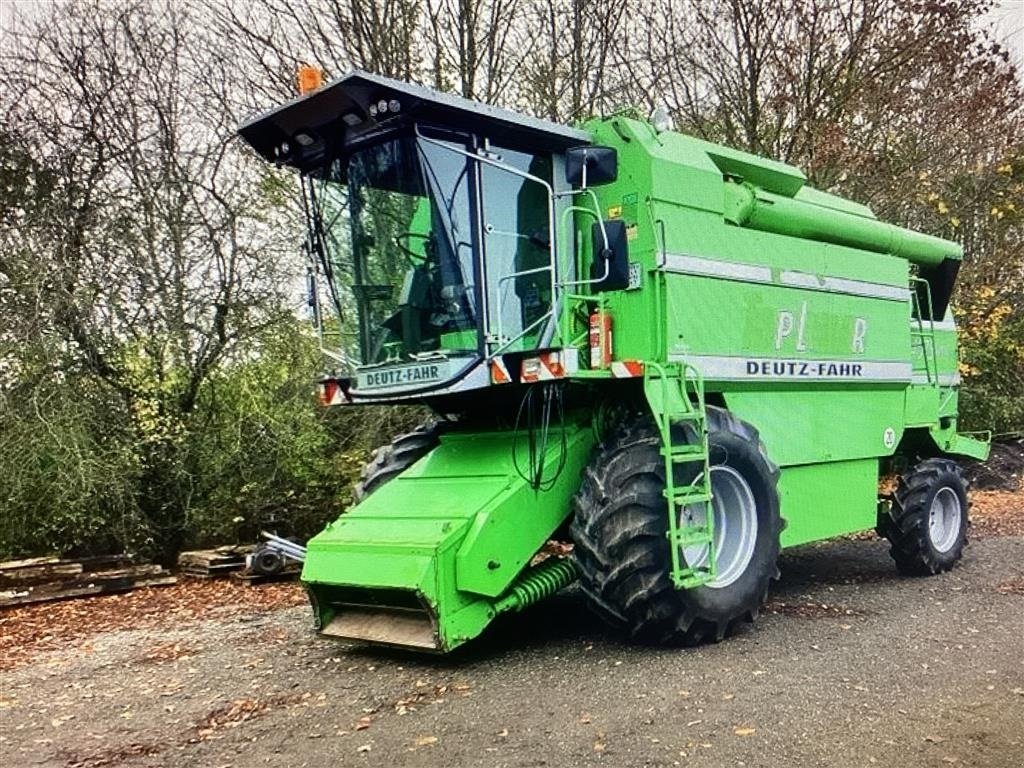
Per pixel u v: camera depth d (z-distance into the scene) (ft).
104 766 13.51
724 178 22.45
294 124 20.21
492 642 19.40
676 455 18.11
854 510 25.34
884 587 25.08
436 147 18.95
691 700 15.06
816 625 20.35
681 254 20.10
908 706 14.51
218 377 36.01
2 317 32.01
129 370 34.50
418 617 17.92
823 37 44.11
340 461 36.32
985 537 33.68
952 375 30.71
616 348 20.02
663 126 20.97
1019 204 52.29
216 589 29.09
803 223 23.70
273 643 20.71
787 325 22.80
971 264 52.70
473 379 18.67
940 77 48.91
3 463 30.68
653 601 17.79
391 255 20.15
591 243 20.29
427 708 15.25
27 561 29.32
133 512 32.30
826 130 44.73
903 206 49.52
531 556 18.51
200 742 14.30
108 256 34.22
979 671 16.42
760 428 22.26
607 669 17.07
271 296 36.35
